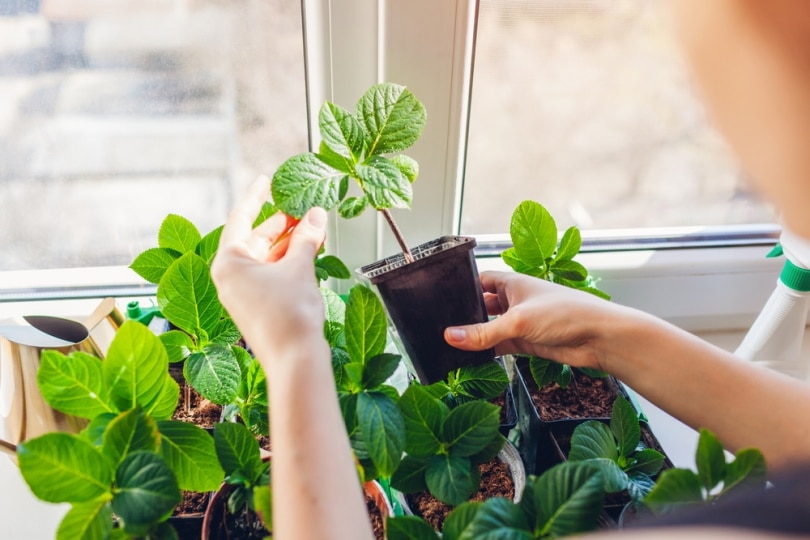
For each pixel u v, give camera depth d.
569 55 0.77
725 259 0.87
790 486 0.40
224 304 0.50
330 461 0.41
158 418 0.55
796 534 0.38
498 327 0.60
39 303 0.83
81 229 0.83
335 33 0.68
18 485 0.71
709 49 0.39
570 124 0.82
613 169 0.86
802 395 0.54
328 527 0.40
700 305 0.90
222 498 0.56
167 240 0.67
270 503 0.46
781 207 0.42
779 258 0.88
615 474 0.56
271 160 0.81
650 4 0.75
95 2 0.70
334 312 0.65
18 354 0.62
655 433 0.80
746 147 0.41
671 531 0.39
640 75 0.80
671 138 0.84
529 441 0.73
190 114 0.78
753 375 0.56
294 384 0.43
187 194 0.83
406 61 0.69
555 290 0.63
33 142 0.77
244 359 0.64
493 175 0.84
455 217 0.82
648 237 0.89
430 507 0.63
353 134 0.56
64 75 0.74
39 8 0.70
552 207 0.88
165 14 0.72
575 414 0.73
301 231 0.54
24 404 0.63
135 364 0.51
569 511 0.45
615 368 0.61
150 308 0.77
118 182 0.81
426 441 0.55
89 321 0.67
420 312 0.59
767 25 0.36
